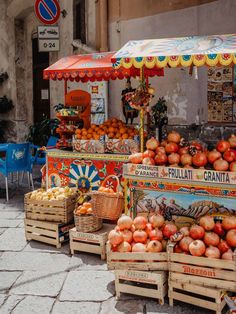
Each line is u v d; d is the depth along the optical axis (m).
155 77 8.63
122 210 4.80
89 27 9.81
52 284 4.14
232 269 3.37
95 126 6.02
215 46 3.79
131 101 4.66
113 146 5.61
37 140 11.90
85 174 5.77
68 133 6.55
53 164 6.02
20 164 7.79
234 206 3.91
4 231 5.76
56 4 9.37
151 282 3.69
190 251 3.56
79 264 4.61
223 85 7.45
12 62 14.43
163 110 8.12
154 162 4.28
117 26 9.15
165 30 8.27
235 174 3.79
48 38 9.32
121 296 3.87
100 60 6.07
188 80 8.02
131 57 4.00
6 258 4.80
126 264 3.77
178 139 4.36
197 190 4.07
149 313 3.57
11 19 14.32
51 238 5.14
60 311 3.64
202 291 3.49
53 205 5.15
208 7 7.50
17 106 14.36
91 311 3.63
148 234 3.93
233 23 7.11
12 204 7.27
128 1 8.87
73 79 6.81
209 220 3.69
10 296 3.92
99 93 9.53
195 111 7.96
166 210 4.27
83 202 5.16
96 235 4.71
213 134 7.65
